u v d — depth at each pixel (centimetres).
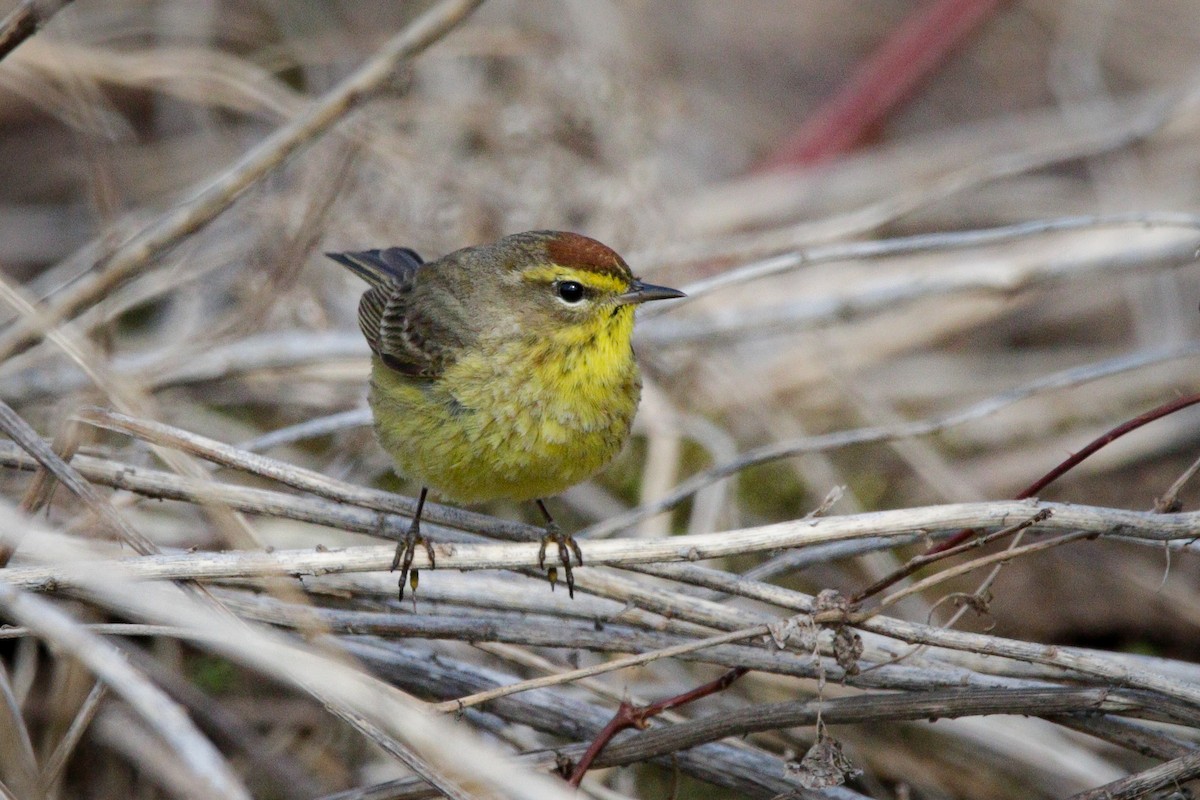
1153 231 1297
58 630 660
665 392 1262
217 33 1471
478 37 1392
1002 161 1353
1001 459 1252
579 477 866
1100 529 757
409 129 1384
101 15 1412
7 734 721
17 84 1120
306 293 1210
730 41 1747
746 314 1263
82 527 881
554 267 848
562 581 829
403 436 858
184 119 1452
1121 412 1282
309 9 1522
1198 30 1645
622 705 797
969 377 1334
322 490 839
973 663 823
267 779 938
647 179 1349
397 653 877
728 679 811
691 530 1116
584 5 1448
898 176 1506
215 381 1140
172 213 990
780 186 1495
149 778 916
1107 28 1662
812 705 773
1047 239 1384
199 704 946
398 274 1059
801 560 892
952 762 980
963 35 1559
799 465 1215
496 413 837
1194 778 743
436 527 852
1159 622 1101
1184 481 799
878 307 1247
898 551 1134
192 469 805
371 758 952
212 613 732
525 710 859
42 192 1441
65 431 805
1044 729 957
